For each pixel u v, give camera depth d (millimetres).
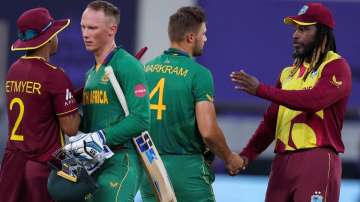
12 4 50281
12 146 21062
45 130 20766
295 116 21609
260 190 37125
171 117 22109
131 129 19797
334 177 21312
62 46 49438
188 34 22250
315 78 21422
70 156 19641
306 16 21641
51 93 20562
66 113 20562
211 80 22141
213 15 48938
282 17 48656
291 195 21641
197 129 22250
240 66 48875
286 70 22578
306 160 21312
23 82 20734
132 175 20375
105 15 20297
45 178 20750
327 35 21656
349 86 21297
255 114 49062
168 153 22219
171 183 22125
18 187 20938
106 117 20297
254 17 48750
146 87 20188
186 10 22391
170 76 22156
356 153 48094
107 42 20422
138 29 50656
